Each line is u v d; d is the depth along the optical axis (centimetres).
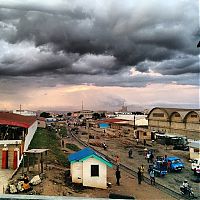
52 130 9369
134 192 2938
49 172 3167
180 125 7912
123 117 11844
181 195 2939
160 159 4325
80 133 9206
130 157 5081
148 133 7812
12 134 3850
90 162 2961
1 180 2577
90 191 2808
